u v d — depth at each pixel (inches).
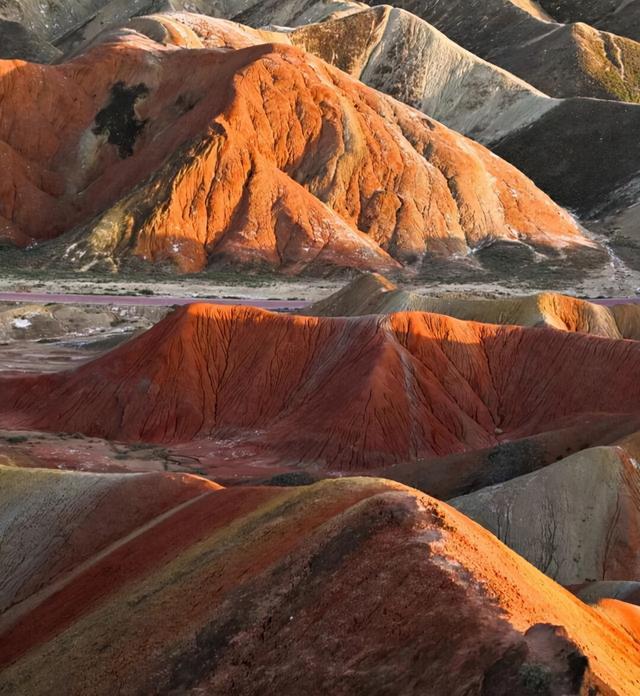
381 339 2962.6
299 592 872.9
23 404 3048.7
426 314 3100.4
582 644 776.9
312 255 5890.8
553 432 2321.6
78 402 2974.9
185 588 1046.4
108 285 5300.2
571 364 2999.5
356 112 6786.4
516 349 3093.0
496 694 642.8
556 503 1957.4
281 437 2778.1
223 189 6033.5
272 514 1135.0
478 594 779.4
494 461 2261.3
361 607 810.8
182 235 5856.3
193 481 1604.3
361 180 6491.1
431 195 6599.4
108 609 1126.4
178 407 2940.5
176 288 5285.4
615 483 1968.5
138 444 2770.7
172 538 1290.6
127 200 5974.4
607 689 642.8
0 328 4436.5
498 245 6569.9
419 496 928.3
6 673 1106.1
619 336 3708.2
